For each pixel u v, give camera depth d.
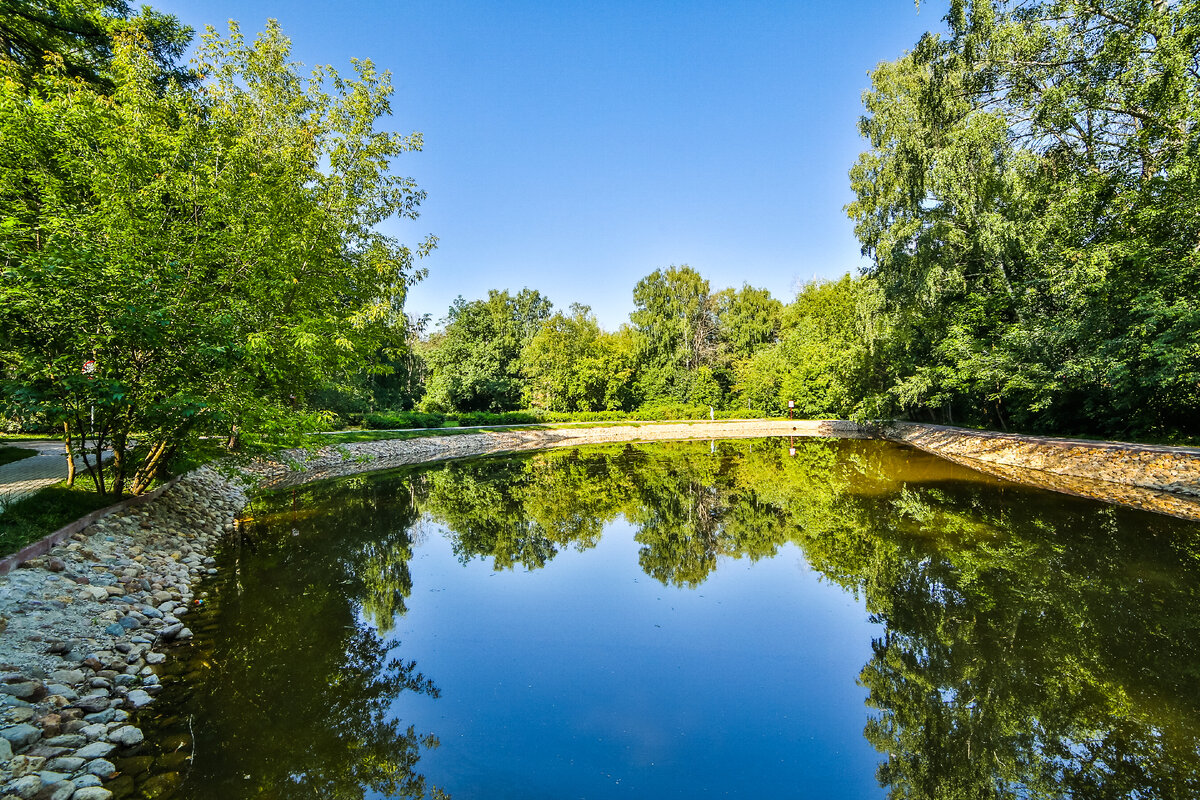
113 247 6.82
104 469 10.11
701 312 56.69
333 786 3.53
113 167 7.87
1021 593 6.99
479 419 38.81
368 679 5.03
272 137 11.52
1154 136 14.28
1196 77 13.63
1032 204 17.30
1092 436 17.06
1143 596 6.71
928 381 22.36
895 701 4.75
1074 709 4.54
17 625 4.59
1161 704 4.56
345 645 5.72
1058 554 8.37
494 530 11.35
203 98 11.31
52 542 6.21
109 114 8.70
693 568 8.65
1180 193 13.12
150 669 4.82
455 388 40.53
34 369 5.87
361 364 13.05
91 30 12.53
